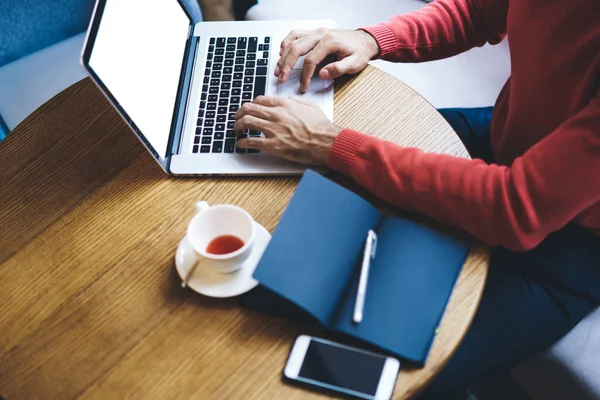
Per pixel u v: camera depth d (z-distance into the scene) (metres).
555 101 0.83
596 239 0.95
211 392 0.69
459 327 0.72
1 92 1.33
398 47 1.02
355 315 0.70
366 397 0.67
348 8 1.40
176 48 1.00
